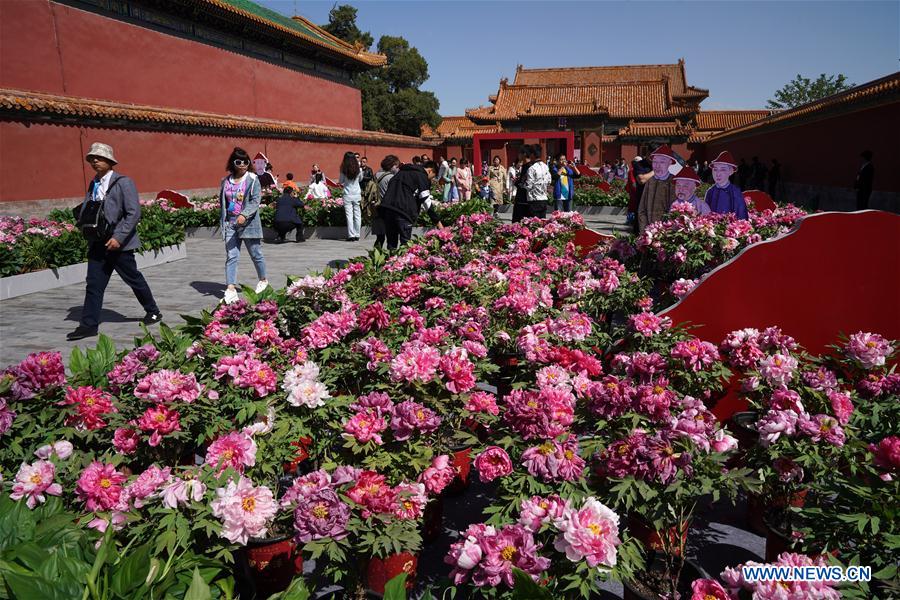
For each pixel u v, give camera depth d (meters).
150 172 20.48
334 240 14.84
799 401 2.96
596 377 3.63
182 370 3.42
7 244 8.80
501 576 2.06
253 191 7.81
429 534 3.14
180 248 12.19
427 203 9.20
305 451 3.60
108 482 2.41
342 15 58.75
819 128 24.38
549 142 44.03
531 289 5.00
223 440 2.67
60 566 1.83
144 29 21.69
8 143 15.77
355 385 3.82
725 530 3.29
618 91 47.28
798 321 3.81
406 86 60.00
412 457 2.81
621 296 5.65
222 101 25.92
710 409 3.79
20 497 2.43
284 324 4.70
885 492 2.26
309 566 3.03
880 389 3.26
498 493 2.63
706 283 3.84
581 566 2.09
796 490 2.93
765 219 7.64
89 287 6.50
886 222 3.66
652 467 2.36
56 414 3.16
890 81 17.05
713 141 41.66
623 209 20.91
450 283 5.32
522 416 2.58
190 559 2.11
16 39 17.02
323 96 34.03
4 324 7.13
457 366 3.09
